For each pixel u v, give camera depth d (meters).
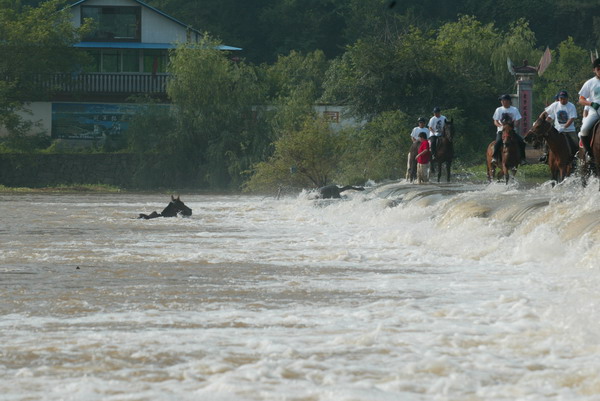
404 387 15.66
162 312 23.75
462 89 148.12
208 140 157.00
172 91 157.38
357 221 64.12
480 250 39.06
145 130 157.25
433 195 65.00
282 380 16.19
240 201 104.62
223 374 16.67
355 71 154.50
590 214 37.34
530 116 127.62
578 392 15.20
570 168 60.38
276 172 128.88
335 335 20.33
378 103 147.50
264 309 24.25
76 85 170.00
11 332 20.81
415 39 150.50
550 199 45.84
